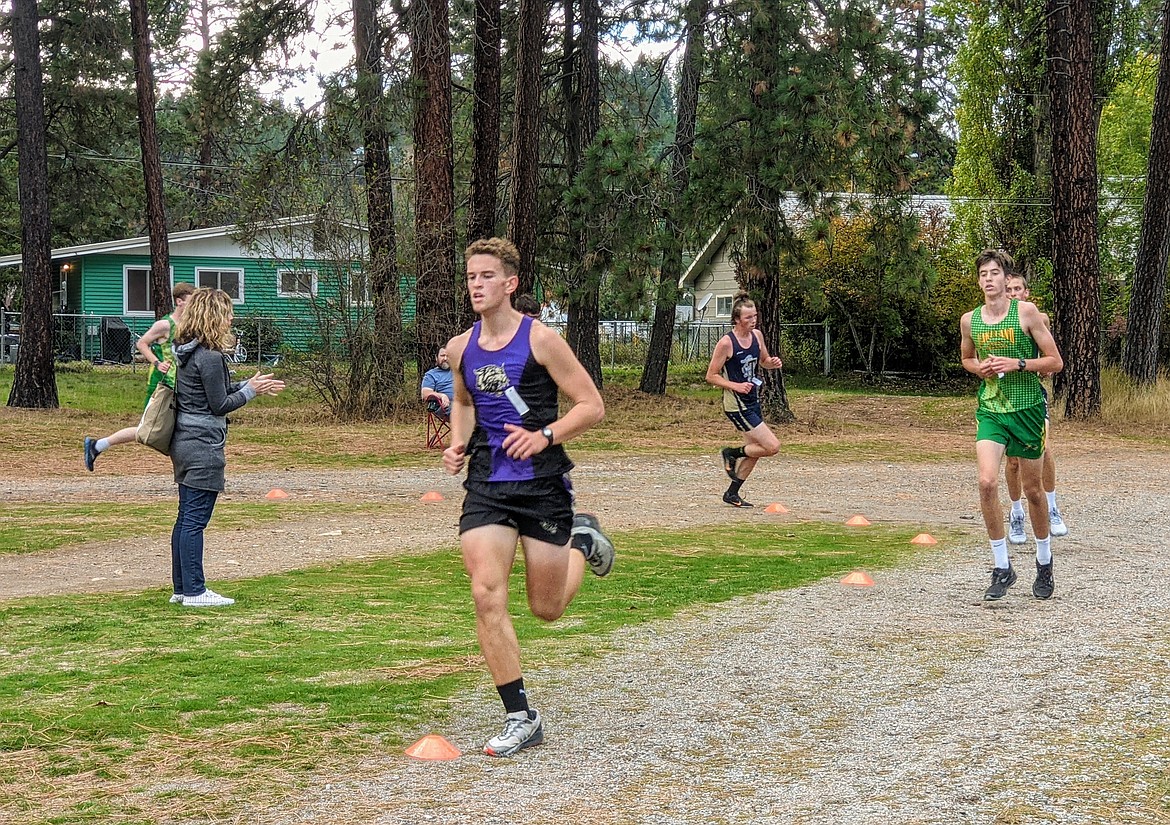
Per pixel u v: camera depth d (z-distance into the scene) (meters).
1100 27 30.16
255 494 13.30
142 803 3.82
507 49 28.08
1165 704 4.93
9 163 39.72
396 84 22.17
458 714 4.88
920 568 8.59
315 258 22.56
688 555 9.19
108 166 36.22
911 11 23.64
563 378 4.48
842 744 4.46
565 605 4.75
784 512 12.02
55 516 11.27
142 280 36.75
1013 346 7.29
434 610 7.05
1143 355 24.59
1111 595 7.44
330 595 7.51
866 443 20.20
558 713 4.90
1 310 37.41
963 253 35.34
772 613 6.94
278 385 7.27
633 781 4.05
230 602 7.18
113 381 29.81
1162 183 24.06
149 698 5.04
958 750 4.36
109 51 27.73
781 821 3.65
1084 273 22.83
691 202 22.17
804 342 39.28
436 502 12.66
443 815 3.71
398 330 22.17
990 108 33.28
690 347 42.97
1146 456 18.22
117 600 7.33
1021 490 8.95
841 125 20.47
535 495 4.46
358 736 4.55
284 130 26.94
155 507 11.98
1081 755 4.28
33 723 4.67
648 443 19.66
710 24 23.94
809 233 21.19
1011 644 6.09
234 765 4.20
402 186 24.02
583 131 27.42
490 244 4.52
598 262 22.92
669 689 5.26
